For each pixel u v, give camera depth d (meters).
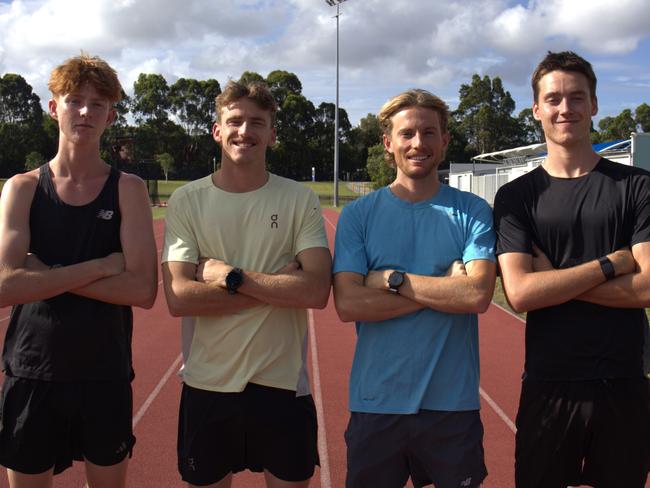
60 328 2.71
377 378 2.73
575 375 2.63
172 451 4.15
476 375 2.79
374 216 2.90
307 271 2.85
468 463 2.68
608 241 2.66
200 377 2.84
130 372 2.96
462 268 2.76
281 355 2.85
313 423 2.95
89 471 2.87
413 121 2.78
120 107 84.75
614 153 17.45
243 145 2.81
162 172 81.69
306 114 85.19
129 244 2.82
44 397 2.73
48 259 2.78
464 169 43.62
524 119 91.56
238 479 3.80
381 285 2.72
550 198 2.74
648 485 3.51
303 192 2.95
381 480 2.76
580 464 2.74
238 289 2.75
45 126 79.06
